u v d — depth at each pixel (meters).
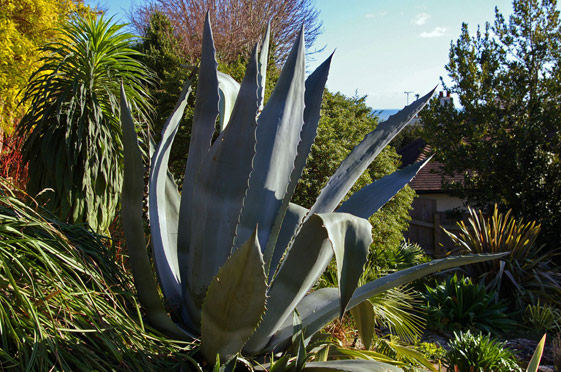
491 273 9.05
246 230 2.57
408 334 4.90
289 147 2.65
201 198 2.47
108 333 2.12
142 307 2.60
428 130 12.27
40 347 1.87
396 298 4.89
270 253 2.60
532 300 8.26
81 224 2.89
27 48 8.17
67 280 2.23
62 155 4.67
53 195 4.59
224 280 2.06
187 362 2.39
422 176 16.58
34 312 1.86
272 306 2.43
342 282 1.96
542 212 10.83
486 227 9.69
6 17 8.33
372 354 2.85
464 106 11.84
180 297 2.76
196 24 21.11
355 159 3.04
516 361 5.72
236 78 10.55
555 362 5.55
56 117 4.79
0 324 1.80
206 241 2.47
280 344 2.65
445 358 5.17
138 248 2.36
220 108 3.03
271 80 10.51
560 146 11.05
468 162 11.55
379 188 3.11
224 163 2.40
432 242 13.34
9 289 2.00
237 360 2.38
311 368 2.32
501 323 7.48
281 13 22.09
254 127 2.35
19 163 4.97
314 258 2.34
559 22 11.27
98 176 4.85
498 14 11.72
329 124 8.52
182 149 9.39
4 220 2.24
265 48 2.85
